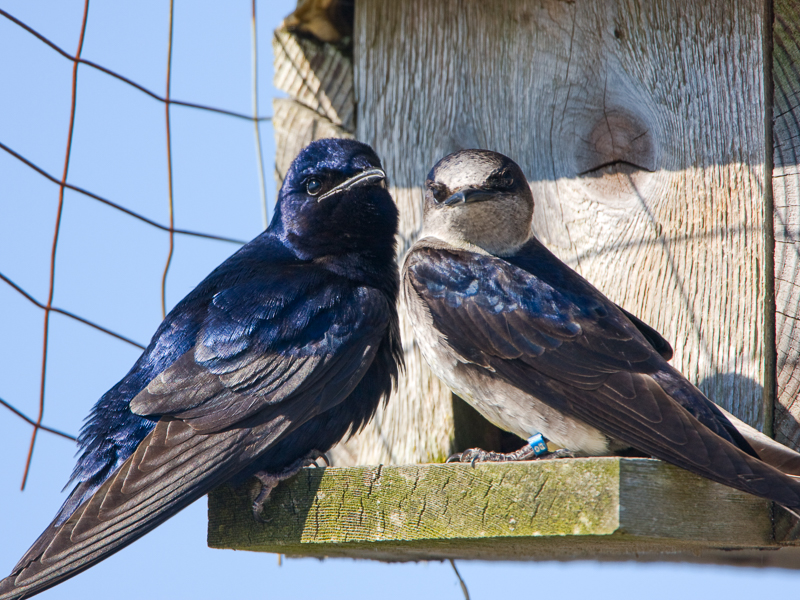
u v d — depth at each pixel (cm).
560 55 1030
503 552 941
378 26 1108
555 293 879
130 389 880
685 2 977
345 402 884
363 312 895
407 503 777
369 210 968
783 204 918
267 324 865
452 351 890
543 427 845
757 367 898
